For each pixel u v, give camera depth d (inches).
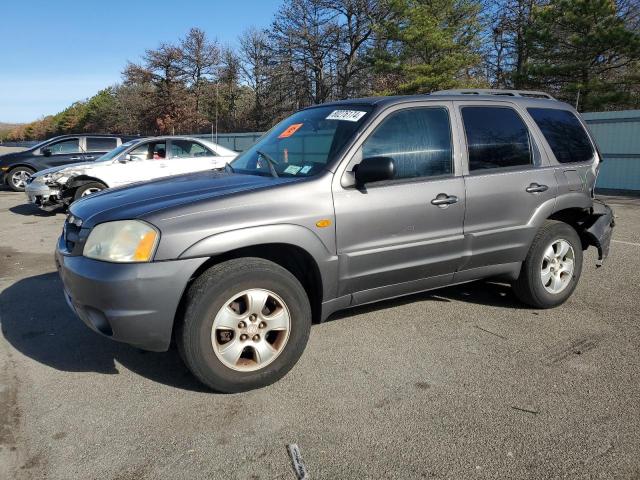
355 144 144.7
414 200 150.3
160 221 120.7
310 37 1549.0
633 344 158.2
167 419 119.1
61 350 157.1
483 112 171.3
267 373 131.1
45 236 342.0
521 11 1251.2
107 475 100.5
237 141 1132.5
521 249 176.7
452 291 209.0
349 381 136.1
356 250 143.0
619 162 607.8
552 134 187.2
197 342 122.3
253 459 105.0
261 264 128.5
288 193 133.5
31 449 108.3
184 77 2036.2
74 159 607.2
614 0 1010.7
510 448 107.8
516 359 148.3
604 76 970.7
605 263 254.2
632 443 109.0
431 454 106.1
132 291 117.6
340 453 106.6
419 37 1106.7
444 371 141.3
